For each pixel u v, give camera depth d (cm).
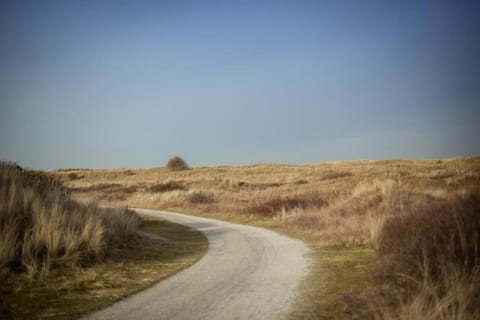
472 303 467
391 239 830
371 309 520
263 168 7525
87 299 651
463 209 702
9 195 1015
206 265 951
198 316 551
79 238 950
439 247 634
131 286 745
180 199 3353
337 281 732
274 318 536
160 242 1328
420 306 464
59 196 1237
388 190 1739
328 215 1664
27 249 822
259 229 1722
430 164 5919
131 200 3756
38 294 667
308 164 8319
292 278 775
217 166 8825
